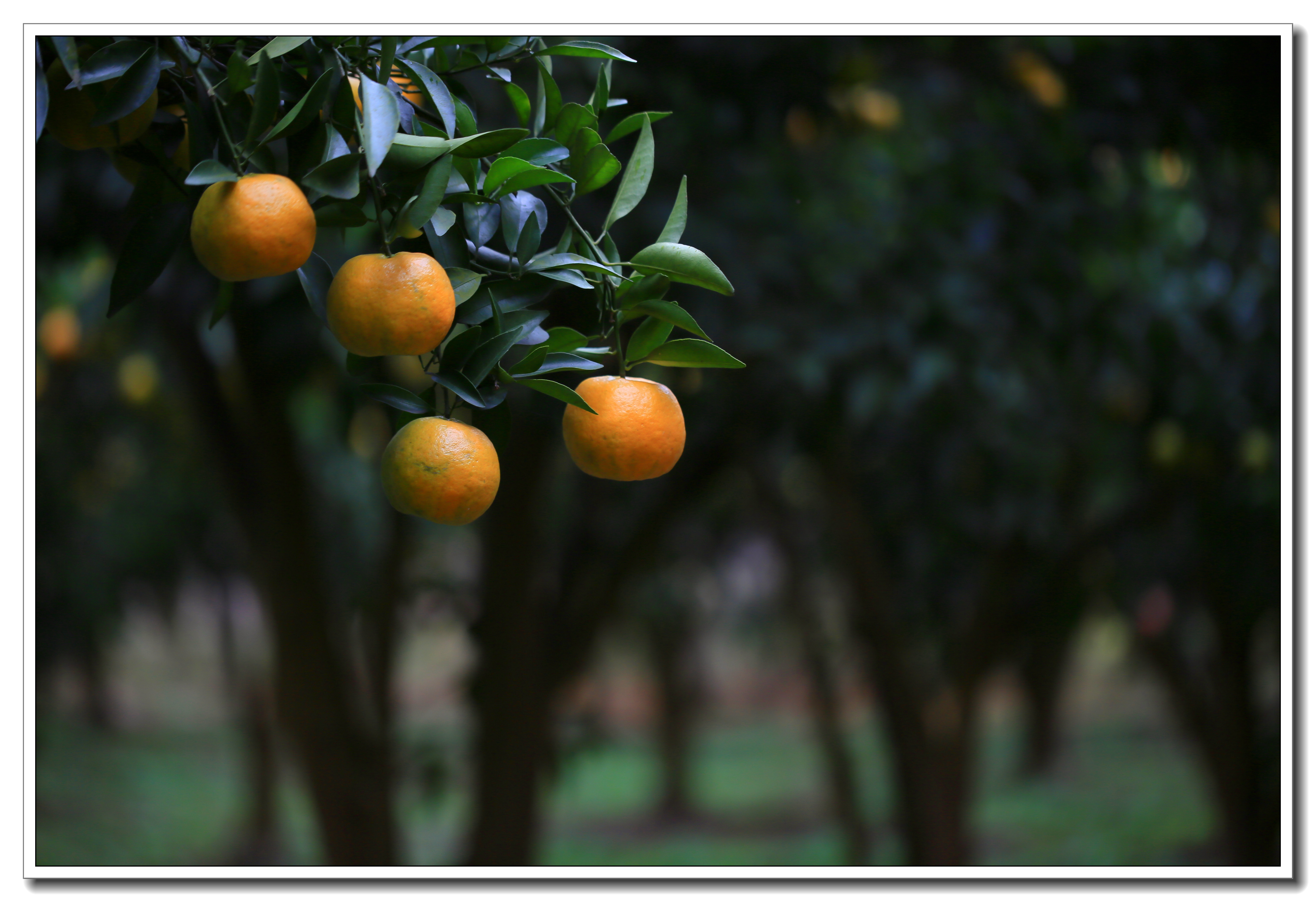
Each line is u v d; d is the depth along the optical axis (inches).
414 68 41.6
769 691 807.7
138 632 756.0
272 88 38.1
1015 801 470.9
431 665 657.0
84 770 477.7
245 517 167.3
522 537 171.0
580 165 44.6
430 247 42.2
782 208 140.3
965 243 140.8
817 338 134.1
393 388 41.4
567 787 254.7
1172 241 175.2
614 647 536.4
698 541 349.7
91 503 339.0
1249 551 219.1
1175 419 182.9
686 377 154.3
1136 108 127.1
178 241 44.6
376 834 175.2
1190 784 481.1
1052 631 256.8
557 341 41.8
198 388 160.7
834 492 229.5
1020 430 195.2
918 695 240.7
